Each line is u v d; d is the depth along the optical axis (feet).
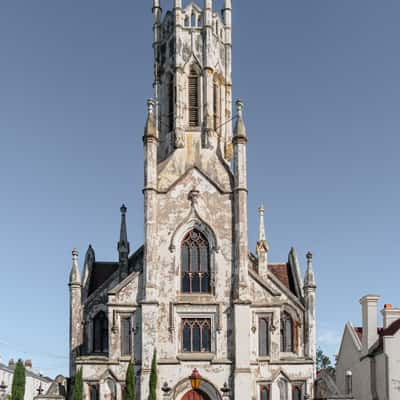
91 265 249.55
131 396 205.57
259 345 223.30
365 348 218.38
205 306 221.66
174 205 231.30
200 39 258.57
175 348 217.56
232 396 213.25
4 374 405.80
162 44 268.00
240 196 230.07
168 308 221.05
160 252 226.79
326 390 214.28
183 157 242.78
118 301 222.69
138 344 218.79
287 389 218.59
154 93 263.49
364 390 218.38
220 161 240.53
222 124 260.21
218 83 261.24
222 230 229.25
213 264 225.97
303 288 236.63
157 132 255.09
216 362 215.92
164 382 214.28
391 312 224.12
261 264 241.14
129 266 241.96
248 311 219.41
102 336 233.55
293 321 231.50
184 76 255.09
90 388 216.54
